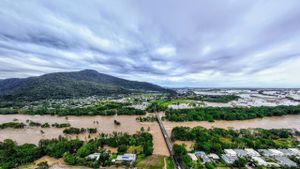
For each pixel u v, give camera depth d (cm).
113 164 9400
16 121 19762
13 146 11462
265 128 16412
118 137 13062
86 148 10731
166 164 9450
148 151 10494
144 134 13575
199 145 11125
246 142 11681
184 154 9994
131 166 9175
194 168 8756
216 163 9331
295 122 19012
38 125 17962
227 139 13012
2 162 9469
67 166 9269
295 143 12031
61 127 17425
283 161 9362
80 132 15550
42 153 10694
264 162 9238
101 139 12331
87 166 9238
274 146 11394
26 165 9488
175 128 14788
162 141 13188
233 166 9056
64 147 10919
